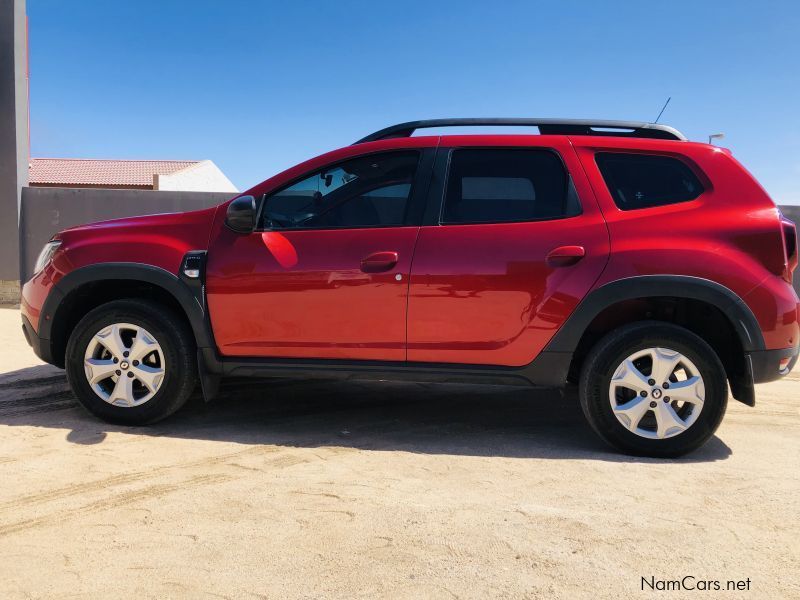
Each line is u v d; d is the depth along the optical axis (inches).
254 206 138.3
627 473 120.3
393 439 141.8
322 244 137.9
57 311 147.9
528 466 124.1
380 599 76.3
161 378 142.6
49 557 85.7
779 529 96.1
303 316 137.5
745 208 129.5
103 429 144.1
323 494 108.3
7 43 393.7
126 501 104.4
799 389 204.5
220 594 77.0
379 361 137.3
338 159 143.9
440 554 87.4
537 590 78.6
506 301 131.0
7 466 119.9
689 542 91.6
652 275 126.3
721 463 126.8
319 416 160.4
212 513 100.1
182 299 141.2
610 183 134.3
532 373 132.6
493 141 140.6
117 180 1328.7
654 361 128.2
